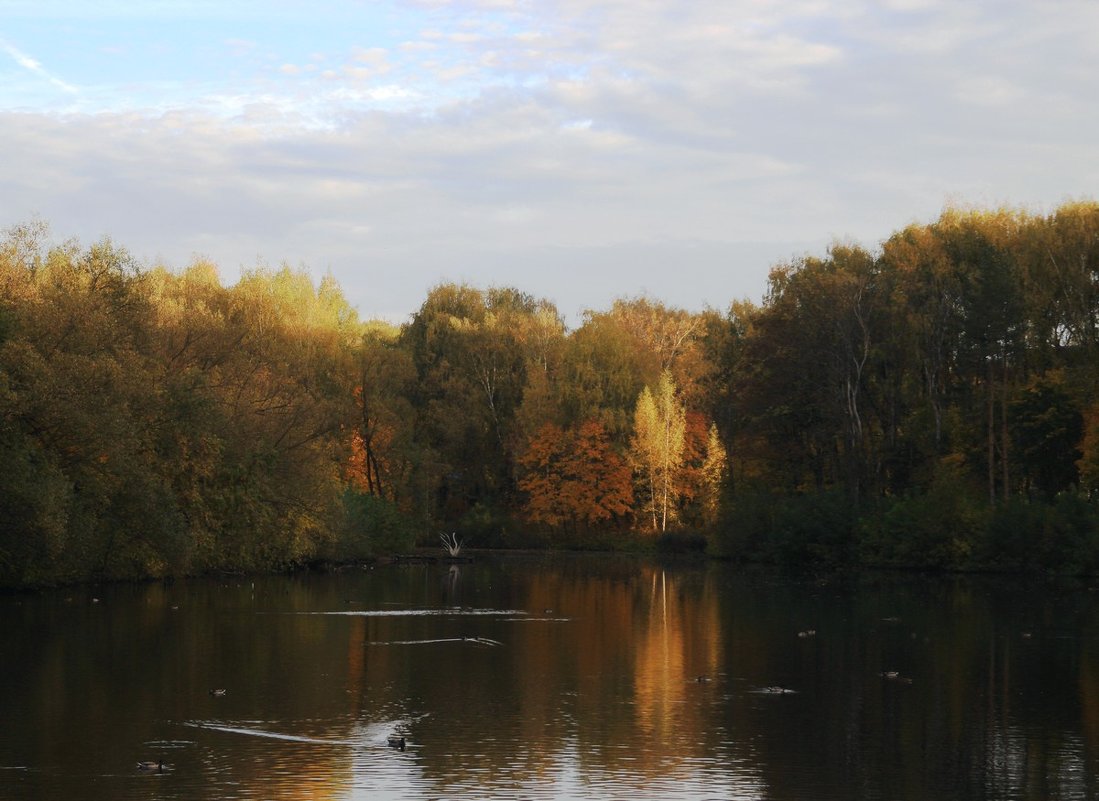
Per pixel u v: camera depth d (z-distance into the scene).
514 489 107.56
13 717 25.20
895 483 82.25
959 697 28.86
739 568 79.31
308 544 69.38
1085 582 64.00
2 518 45.03
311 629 41.28
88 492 49.88
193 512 60.75
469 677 31.39
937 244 81.12
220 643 37.00
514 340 106.81
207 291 83.94
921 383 82.31
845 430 79.94
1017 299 71.06
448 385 102.12
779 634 41.19
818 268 85.94
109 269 60.16
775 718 26.25
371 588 60.53
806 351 80.38
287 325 87.38
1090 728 25.36
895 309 77.81
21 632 38.66
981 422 76.00
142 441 55.94
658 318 121.38
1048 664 34.09
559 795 19.67
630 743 23.64
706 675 32.03
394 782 20.36
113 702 26.98
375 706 27.14
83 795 19.16
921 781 20.94
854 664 34.06
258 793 19.45
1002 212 85.00
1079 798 19.94
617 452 98.62
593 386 100.44
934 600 54.41
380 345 98.81
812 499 79.19
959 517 71.56
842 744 23.73
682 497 100.19
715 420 108.56
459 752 22.67
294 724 25.00
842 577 70.00
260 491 65.75
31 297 53.47
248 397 68.44
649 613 48.19
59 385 47.00
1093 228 73.88
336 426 80.12
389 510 86.12
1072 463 73.81
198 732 24.02
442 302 112.31
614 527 100.88
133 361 54.31
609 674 32.12
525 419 99.81
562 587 62.34
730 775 21.17
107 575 57.00
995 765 22.11
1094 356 70.75
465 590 60.00
